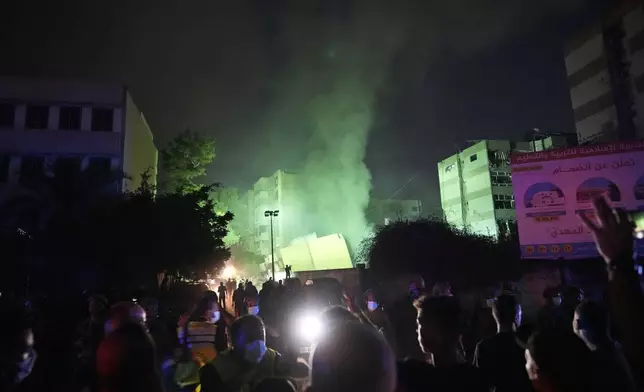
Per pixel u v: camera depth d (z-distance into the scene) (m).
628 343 2.30
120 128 36.78
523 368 4.01
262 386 2.73
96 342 5.16
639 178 19.27
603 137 46.78
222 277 52.44
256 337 4.13
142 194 27.14
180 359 5.83
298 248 50.53
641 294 2.31
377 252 27.75
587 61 49.22
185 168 55.31
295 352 6.02
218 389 4.01
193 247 27.34
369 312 7.35
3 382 3.93
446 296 3.53
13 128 35.09
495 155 62.84
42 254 23.84
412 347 6.24
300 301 7.55
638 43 43.94
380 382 2.05
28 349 4.13
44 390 4.76
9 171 34.19
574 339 2.38
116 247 23.86
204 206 31.55
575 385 2.23
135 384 2.54
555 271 20.72
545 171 21.05
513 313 4.61
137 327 2.76
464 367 3.30
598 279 19.20
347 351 2.06
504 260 27.36
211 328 6.30
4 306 4.11
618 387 2.31
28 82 36.00
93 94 36.81
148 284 25.11
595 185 19.97
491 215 61.03
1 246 23.56
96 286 22.70
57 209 24.38
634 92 44.12
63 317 5.32
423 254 26.27
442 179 70.81
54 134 35.56
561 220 20.38
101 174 25.98
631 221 2.42
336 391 2.03
